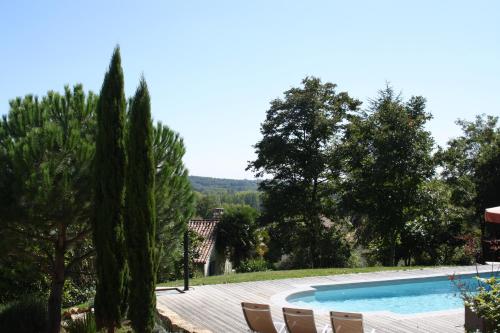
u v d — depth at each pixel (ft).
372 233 96.22
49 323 38.09
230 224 124.36
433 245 101.60
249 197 344.90
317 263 109.60
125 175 32.81
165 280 71.61
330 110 111.96
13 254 38.65
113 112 33.24
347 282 53.11
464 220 101.71
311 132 109.70
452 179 103.45
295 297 46.65
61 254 38.86
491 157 101.14
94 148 35.83
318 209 110.32
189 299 42.32
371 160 93.40
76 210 35.78
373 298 53.67
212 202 249.96
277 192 111.14
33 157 33.50
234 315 35.65
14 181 33.73
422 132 92.02
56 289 38.86
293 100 109.81
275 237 112.47
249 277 56.90
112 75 33.55
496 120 118.93
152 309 29.48
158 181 38.27
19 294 46.55
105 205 32.22
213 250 117.60
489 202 101.04
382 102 99.25
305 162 110.42
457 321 33.30
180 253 48.83
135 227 29.48
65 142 34.83
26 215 34.06
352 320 25.12
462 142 116.67
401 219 91.76
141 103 30.27
